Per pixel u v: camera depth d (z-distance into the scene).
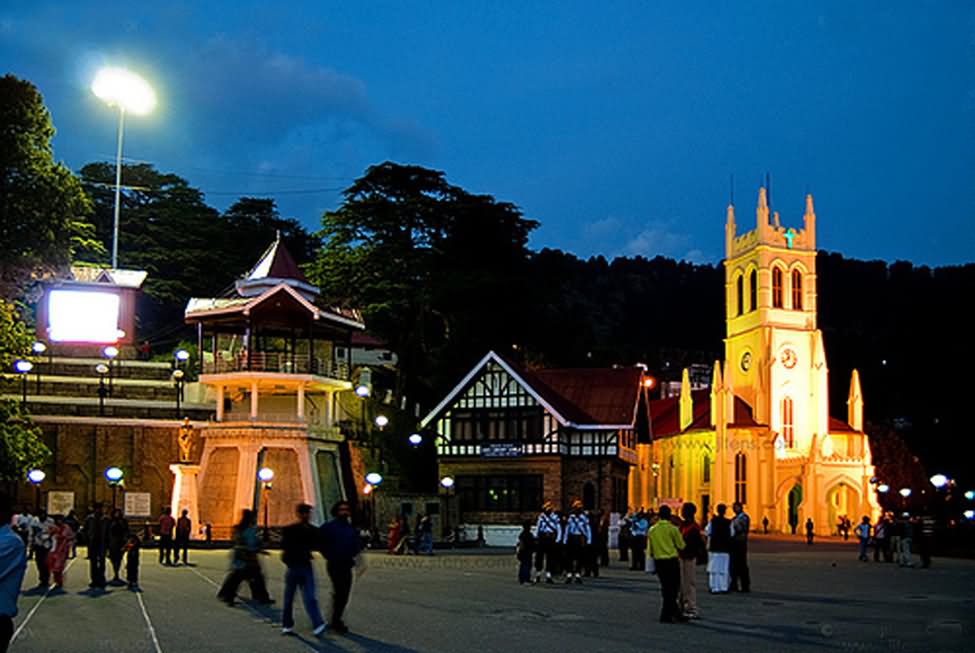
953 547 55.62
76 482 54.97
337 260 73.38
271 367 57.28
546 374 64.50
